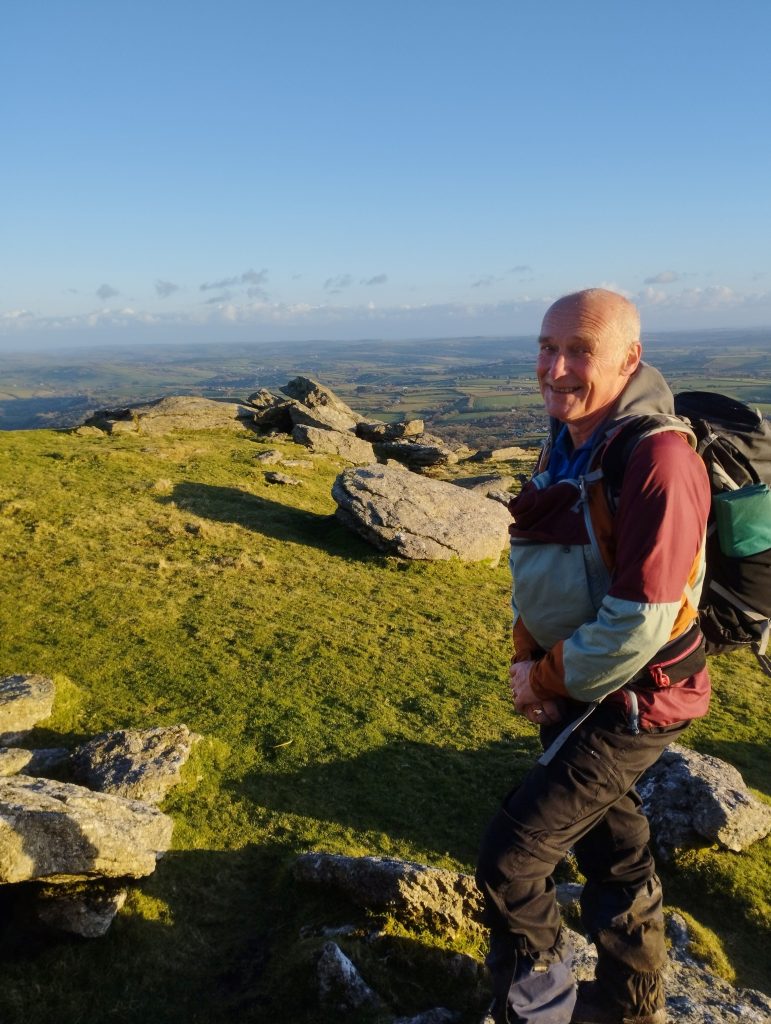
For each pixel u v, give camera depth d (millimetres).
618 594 2904
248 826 8273
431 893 5977
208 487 26938
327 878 6410
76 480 25453
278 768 9906
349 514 23312
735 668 16312
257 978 5566
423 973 5375
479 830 9023
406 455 44531
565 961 3406
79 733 10156
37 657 12578
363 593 18984
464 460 50562
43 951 5574
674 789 9102
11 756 8352
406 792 9734
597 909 3559
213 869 7250
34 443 30594
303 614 16516
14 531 19484
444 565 22406
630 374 3330
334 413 45500
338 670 13609
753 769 11570
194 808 8492
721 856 8438
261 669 13203
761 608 3307
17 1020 4961
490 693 13477
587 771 3152
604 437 3158
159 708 11289
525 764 10742
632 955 3445
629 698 3141
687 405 3611
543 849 3199
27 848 5133
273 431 40688
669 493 2873
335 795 9445
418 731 11617
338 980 5082
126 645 13500
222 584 17781
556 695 3270
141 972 5570
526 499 3322
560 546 3201
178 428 38469
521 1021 3238
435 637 16250
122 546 19625
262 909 6566
